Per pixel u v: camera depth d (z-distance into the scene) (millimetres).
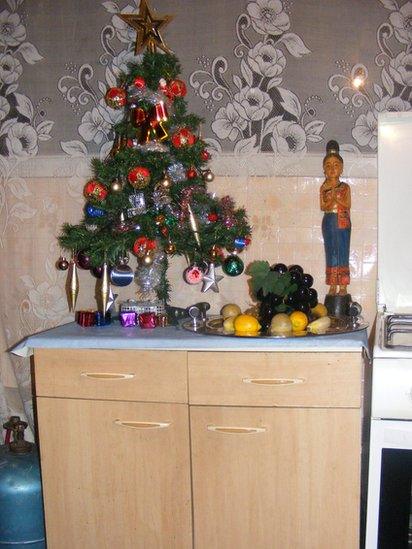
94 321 1636
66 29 1815
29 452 1664
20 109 1845
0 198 1865
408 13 1695
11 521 1569
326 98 1729
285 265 1691
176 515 1481
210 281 1655
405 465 1323
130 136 1562
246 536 1456
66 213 1848
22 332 1895
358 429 1378
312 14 1722
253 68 1745
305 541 1431
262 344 1385
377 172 1723
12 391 1869
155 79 1552
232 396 1422
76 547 1541
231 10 1746
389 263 1731
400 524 1343
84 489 1517
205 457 1447
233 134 1764
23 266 1877
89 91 1814
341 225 1656
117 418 1480
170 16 1703
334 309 1646
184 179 1560
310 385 1388
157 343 1431
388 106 1715
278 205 1764
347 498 1397
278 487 1427
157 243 1582
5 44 1839
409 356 1290
